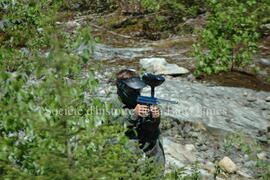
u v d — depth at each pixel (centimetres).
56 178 548
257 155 1334
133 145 788
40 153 593
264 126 1461
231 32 2094
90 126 614
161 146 885
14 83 599
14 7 1415
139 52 2167
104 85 1617
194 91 1664
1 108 600
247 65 2031
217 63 1953
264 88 1797
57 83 578
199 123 1443
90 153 612
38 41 1368
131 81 838
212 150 1354
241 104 1612
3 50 709
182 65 2012
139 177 671
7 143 613
